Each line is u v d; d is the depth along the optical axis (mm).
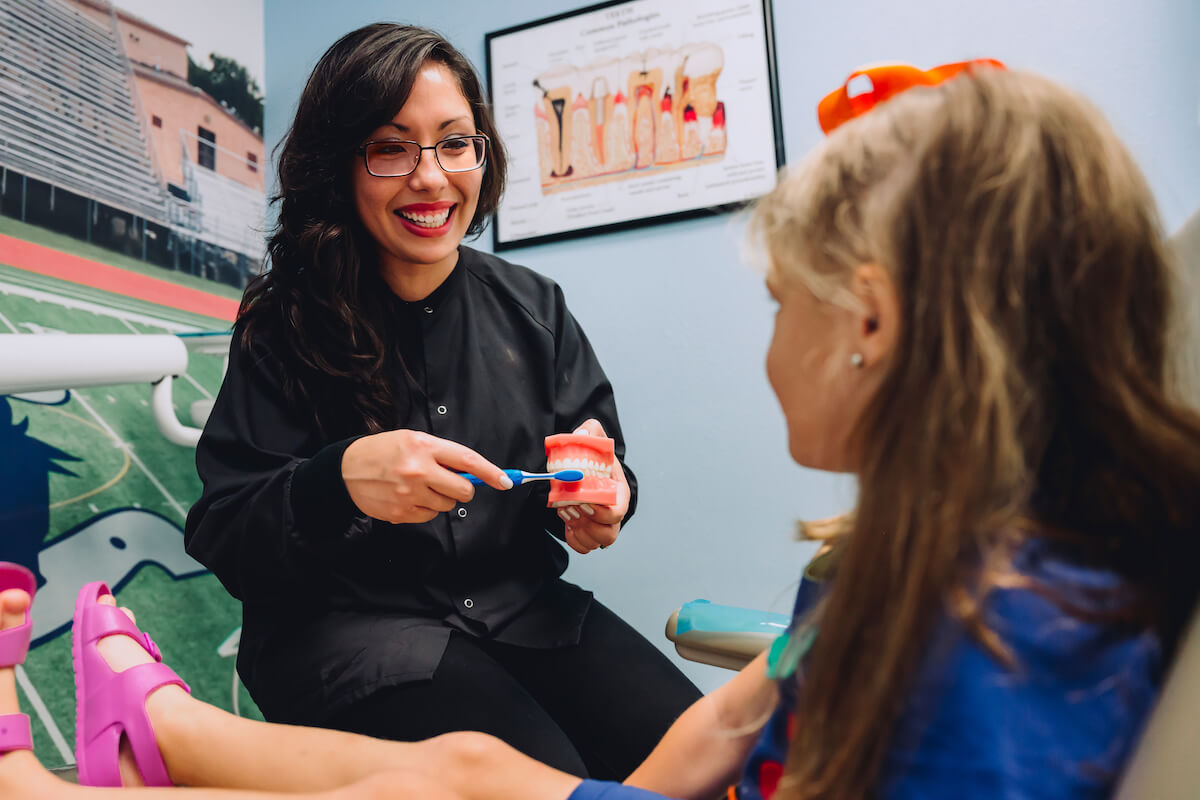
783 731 602
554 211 1954
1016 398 470
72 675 1479
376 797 698
